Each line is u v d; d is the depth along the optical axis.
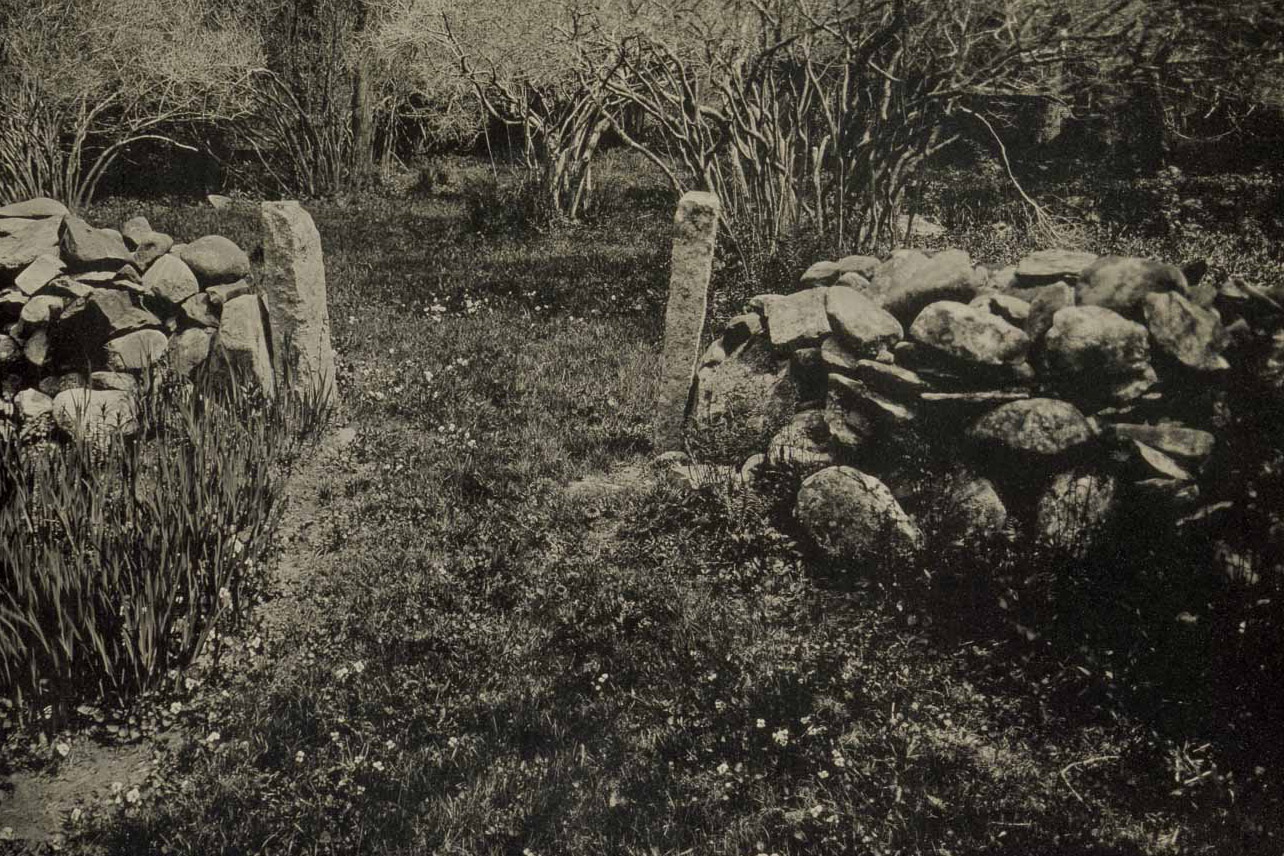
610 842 3.05
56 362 5.62
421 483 5.23
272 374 5.79
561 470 5.40
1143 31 6.68
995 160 13.09
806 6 7.68
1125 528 3.85
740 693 3.66
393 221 13.38
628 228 12.78
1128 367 4.06
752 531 4.52
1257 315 4.06
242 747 3.48
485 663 3.91
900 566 4.12
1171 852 2.92
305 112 16.91
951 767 3.30
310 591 4.40
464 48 13.87
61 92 14.58
